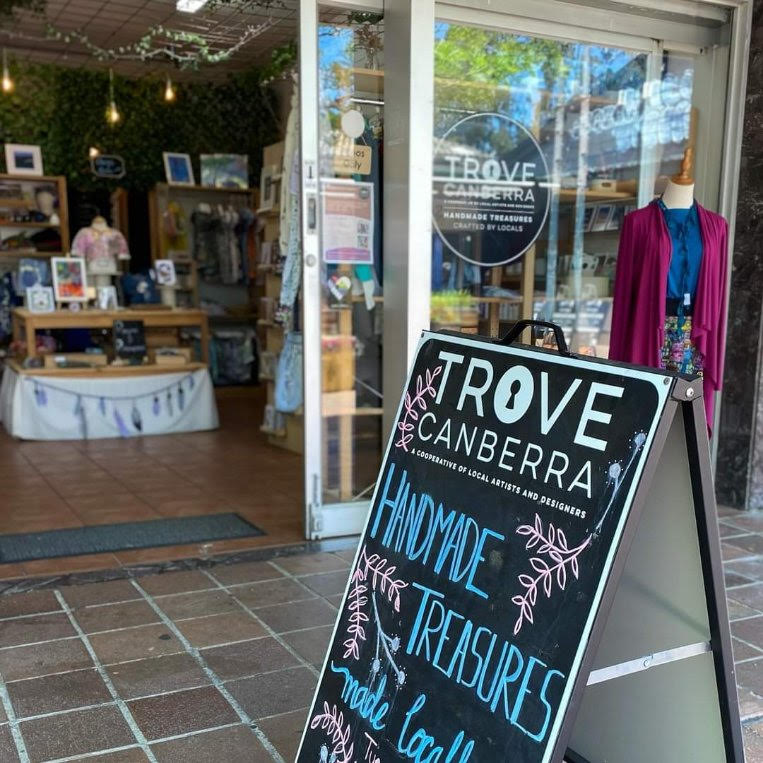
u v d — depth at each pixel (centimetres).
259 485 463
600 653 163
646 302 305
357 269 359
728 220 405
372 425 372
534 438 147
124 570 319
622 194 441
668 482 142
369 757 156
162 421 611
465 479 158
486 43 379
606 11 379
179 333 699
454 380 169
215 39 623
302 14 324
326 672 174
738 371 410
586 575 129
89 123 792
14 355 652
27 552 341
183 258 805
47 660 244
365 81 346
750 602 297
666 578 148
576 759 172
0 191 761
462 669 146
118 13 599
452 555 155
